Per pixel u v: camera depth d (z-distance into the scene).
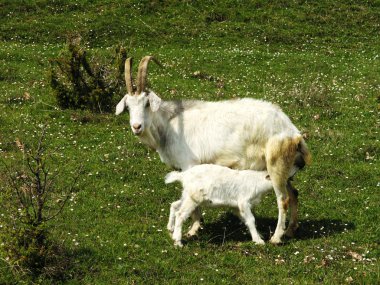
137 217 18.03
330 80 34.78
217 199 16.06
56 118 26.88
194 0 49.75
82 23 45.69
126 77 16.95
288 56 39.56
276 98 30.27
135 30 44.88
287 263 15.27
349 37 45.25
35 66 36.03
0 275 14.24
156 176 21.02
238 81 34.12
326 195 19.83
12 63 36.41
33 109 27.88
